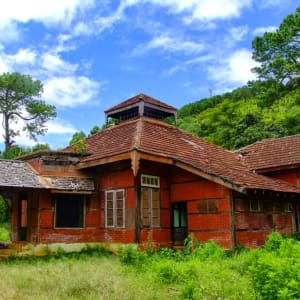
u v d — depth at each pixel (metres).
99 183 19.50
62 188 17.91
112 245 18.30
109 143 19.81
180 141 20.89
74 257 16.91
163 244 18.30
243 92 64.88
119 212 18.30
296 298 6.60
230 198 16.83
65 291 9.47
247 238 17.20
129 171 18.12
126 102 22.50
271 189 18.03
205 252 14.44
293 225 20.30
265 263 7.59
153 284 9.71
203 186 17.88
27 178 17.78
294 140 24.08
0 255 17.03
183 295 8.16
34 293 9.40
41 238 17.75
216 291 8.05
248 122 39.69
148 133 19.58
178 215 19.44
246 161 23.88
